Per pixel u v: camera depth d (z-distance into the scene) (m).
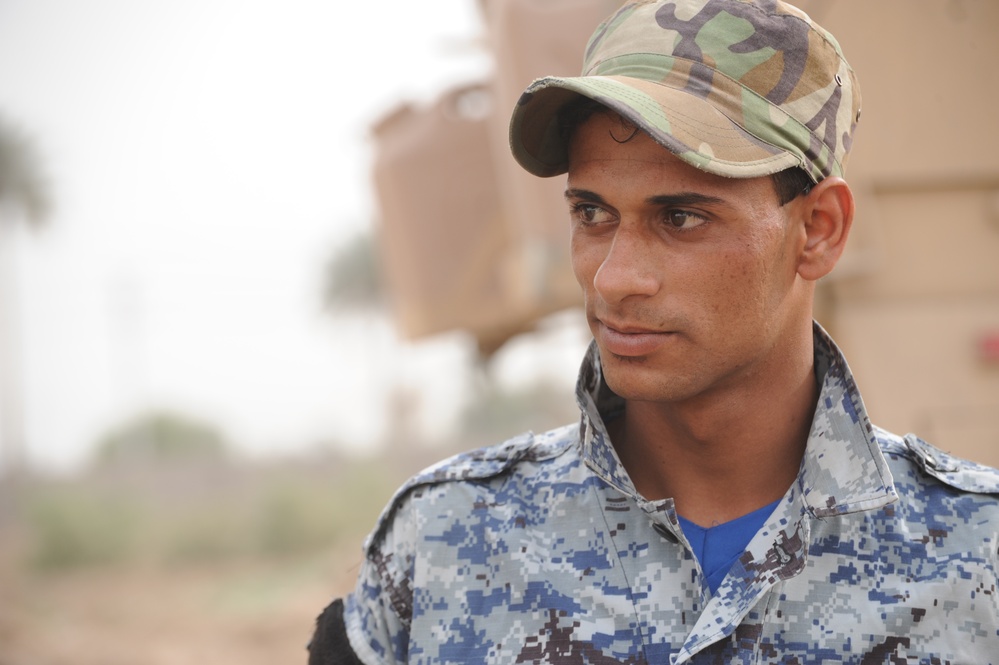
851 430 1.44
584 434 1.50
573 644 1.43
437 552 1.53
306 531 21.78
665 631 1.41
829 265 1.45
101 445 44.84
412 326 4.81
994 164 2.86
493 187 4.58
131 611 15.70
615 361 1.39
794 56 1.39
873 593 1.41
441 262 4.64
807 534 1.40
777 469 1.50
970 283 2.92
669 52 1.39
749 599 1.38
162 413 45.31
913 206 2.92
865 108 2.87
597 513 1.50
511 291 4.46
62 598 17.36
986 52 2.85
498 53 3.79
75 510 22.19
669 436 1.51
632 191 1.34
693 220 1.35
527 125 1.45
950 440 2.87
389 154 4.68
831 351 1.49
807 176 1.40
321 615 1.58
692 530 1.49
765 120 1.36
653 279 1.34
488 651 1.46
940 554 1.43
